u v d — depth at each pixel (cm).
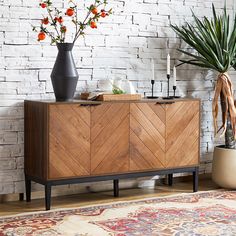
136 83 704
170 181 717
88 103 623
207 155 750
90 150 629
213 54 681
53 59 661
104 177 638
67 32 665
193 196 667
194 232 555
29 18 647
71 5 665
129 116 645
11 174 649
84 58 675
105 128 634
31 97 653
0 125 641
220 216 597
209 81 744
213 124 739
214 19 700
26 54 648
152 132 658
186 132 676
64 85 627
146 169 657
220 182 696
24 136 646
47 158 611
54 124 611
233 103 696
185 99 673
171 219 588
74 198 662
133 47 700
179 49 724
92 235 548
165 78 720
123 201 646
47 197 615
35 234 549
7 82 641
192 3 731
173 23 721
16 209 621
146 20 705
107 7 683
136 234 550
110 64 689
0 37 636
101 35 682
